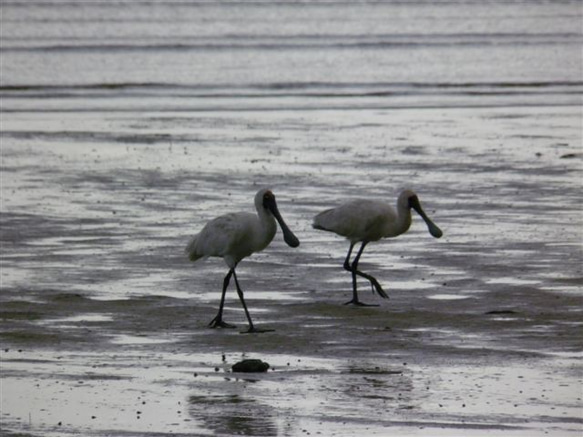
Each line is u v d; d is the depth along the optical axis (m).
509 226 24.92
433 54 81.56
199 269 21.33
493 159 34.44
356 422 12.84
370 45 87.56
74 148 37.09
